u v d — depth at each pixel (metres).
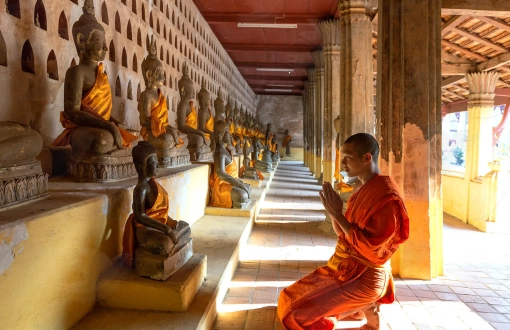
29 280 2.33
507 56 9.02
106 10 5.72
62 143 4.11
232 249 4.94
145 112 5.71
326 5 11.31
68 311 2.79
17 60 3.96
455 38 9.28
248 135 15.28
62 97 4.77
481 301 4.37
